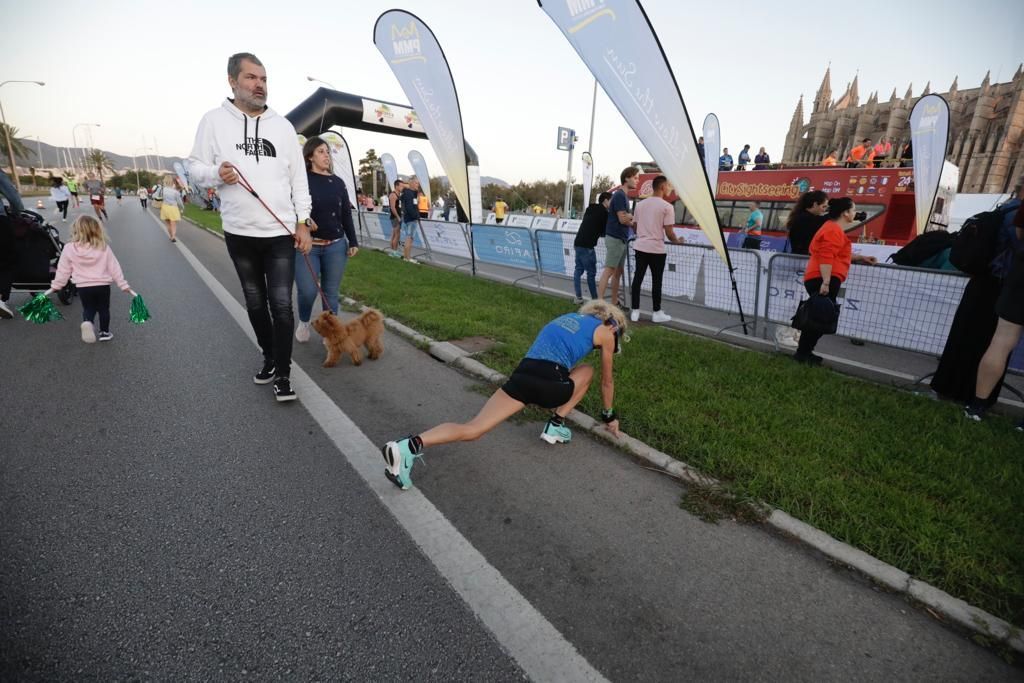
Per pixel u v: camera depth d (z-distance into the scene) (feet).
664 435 11.32
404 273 31.40
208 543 7.52
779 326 19.39
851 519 8.43
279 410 12.12
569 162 84.48
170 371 14.29
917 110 34.24
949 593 7.12
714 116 45.29
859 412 12.88
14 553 7.10
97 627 6.01
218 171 11.27
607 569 7.43
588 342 9.48
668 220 21.09
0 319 18.86
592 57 17.93
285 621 6.26
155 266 32.94
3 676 5.32
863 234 42.75
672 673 5.87
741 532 8.41
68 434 10.51
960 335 13.96
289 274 12.34
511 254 31.19
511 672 5.78
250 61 11.12
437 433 8.75
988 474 10.03
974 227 13.29
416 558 7.46
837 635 6.50
